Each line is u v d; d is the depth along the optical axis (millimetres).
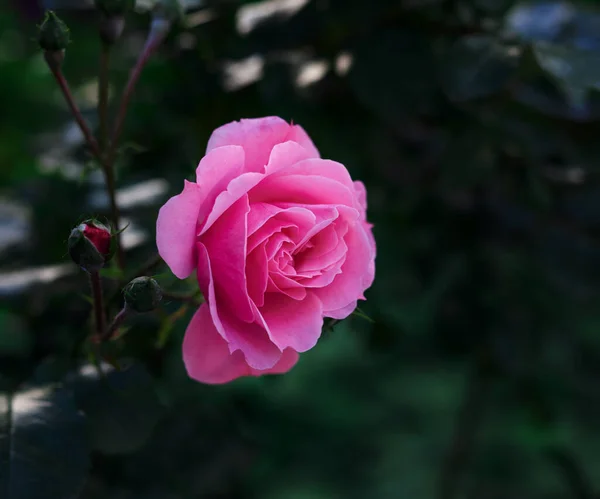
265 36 583
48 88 990
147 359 550
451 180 644
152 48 443
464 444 955
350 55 574
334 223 365
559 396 914
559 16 560
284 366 381
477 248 772
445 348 829
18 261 579
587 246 751
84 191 605
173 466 577
